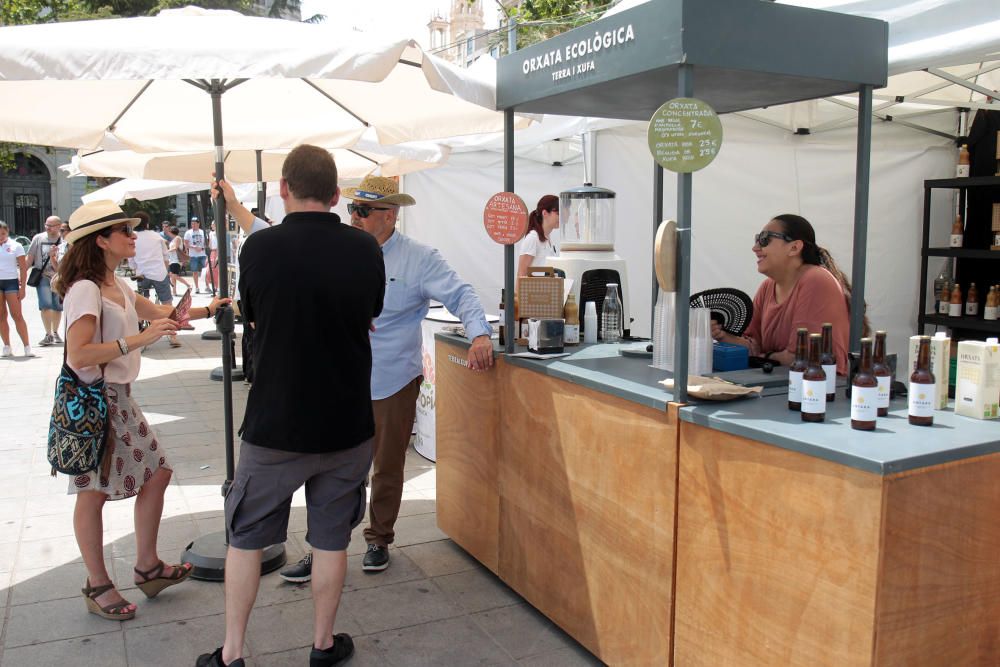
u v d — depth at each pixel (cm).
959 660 211
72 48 286
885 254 705
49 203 3750
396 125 478
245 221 385
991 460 209
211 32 310
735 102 339
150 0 2702
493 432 366
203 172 692
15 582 369
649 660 271
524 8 1275
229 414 386
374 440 377
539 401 327
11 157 3034
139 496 344
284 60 294
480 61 551
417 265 369
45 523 445
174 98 453
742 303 348
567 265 413
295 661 304
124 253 324
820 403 227
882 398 233
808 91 310
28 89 392
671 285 248
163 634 322
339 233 280
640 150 710
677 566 257
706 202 704
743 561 231
